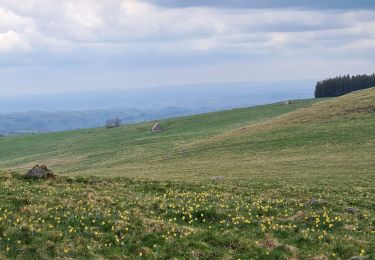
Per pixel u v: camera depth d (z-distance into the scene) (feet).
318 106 392.06
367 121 300.20
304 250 66.23
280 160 227.40
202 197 101.50
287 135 299.17
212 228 77.15
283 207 95.20
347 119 317.22
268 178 171.22
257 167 211.41
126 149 383.86
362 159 206.39
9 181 107.65
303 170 190.49
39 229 67.46
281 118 379.35
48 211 78.74
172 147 367.04
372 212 94.07
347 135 270.46
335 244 68.54
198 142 341.00
